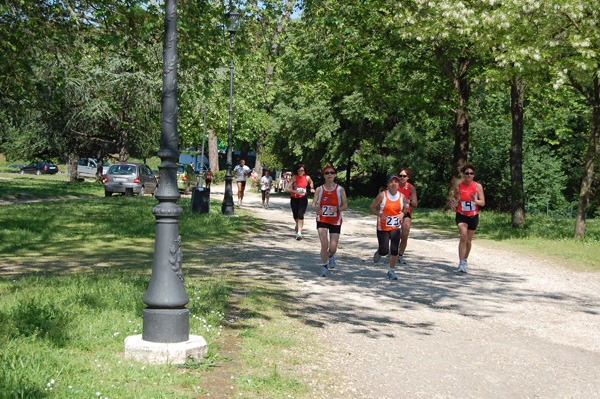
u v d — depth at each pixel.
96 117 36.03
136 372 4.52
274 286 9.38
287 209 29.91
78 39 15.38
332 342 6.31
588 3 15.73
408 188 12.55
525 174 34.12
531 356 6.25
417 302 8.90
